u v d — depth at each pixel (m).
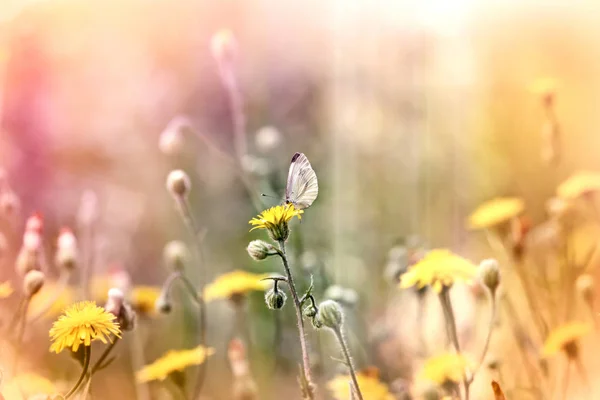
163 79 1.78
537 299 1.12
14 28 1.47
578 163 1.32
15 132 1.49
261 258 0.92
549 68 1.37
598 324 1.04
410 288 1.08
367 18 1.56
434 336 1.12
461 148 1.44
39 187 1.52
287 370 1.16
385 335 1.13
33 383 0.99
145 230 1.56
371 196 1.50
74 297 1.12
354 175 1.54
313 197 0.93
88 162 1.63
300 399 1.12
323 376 1.09
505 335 1.09
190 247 1.51
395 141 1.52
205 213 1.56
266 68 1.75
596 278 1.11
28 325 1.02
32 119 1.53
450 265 0.97
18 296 1.06
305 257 1.17
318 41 1.70
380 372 1.09
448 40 1.48
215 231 1.53
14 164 1.46
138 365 1.10
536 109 1.36
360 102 1.57
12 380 0.96
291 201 0.94
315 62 1.71
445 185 1.44
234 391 1.07
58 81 1.59
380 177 1.51
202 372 1.04
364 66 1.57
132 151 1.67
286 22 1.72
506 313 1.11
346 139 1.57
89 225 1.17
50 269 1.15
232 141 1.70
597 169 1.30
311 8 1.69
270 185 1.30
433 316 1.14
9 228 1.08
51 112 1.57
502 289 1.05
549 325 1.09
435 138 1.48
